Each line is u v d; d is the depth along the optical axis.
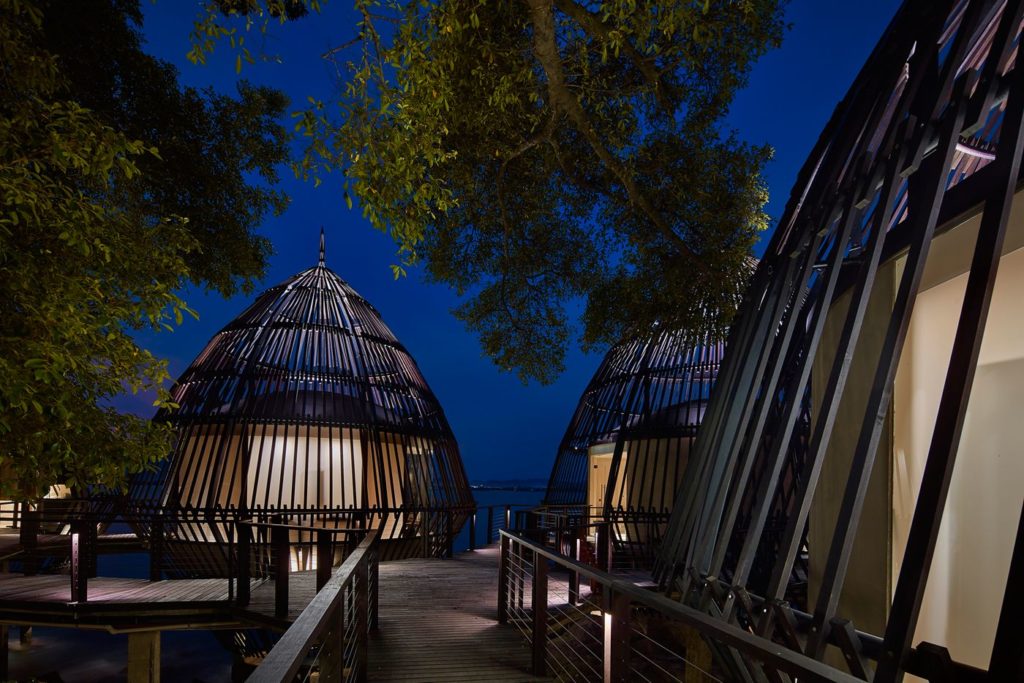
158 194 8.79
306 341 13.94
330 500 12.25
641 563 10.72
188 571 11.29
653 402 13.20
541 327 10.54
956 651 3.59
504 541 7.26
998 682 2.20
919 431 4.03
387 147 4.08
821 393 5.36
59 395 3.92
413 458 14.01
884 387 3.39
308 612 2.17
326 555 6.96
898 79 4.30
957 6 4.21
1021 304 3.31
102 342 4.05
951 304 3.83
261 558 9.55
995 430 3.45
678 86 8.16
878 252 3.80
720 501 5.10
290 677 1.44
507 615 7.04
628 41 7.44
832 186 4.90
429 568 11.38
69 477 4.70
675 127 8.35
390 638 6.35
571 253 10.10
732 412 5.42
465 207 9.54
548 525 12.09
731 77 7.70
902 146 3.79
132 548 14.53
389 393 14.38
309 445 12.91
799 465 8.57
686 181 7.97
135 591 8.57
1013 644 2.20
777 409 7.48
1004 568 3.30
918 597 2.67
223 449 12.43
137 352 4.37
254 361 13.16
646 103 8.20
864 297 3.80
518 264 10.12
